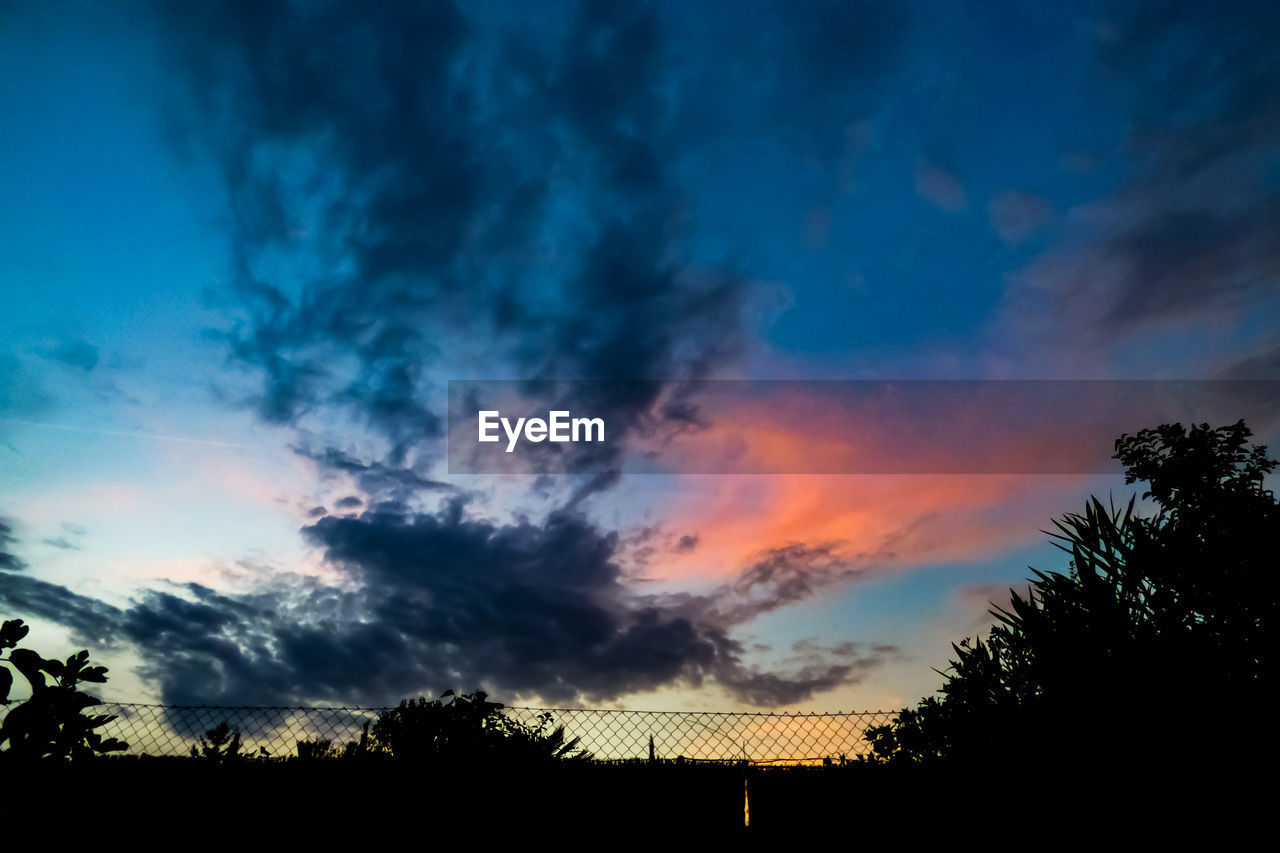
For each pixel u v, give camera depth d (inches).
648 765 172.7
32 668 108.0
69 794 122.4
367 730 176.9
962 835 161.5
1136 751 142.9
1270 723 134.9
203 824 153.5
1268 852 127.8
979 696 175.0
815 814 169.2
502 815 163.9
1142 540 166.7
